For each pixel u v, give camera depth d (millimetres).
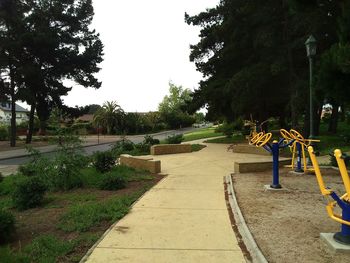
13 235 5938
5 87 34938
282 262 4629
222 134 41500
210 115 33531
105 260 4730
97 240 5504
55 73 37844
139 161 13227
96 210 7172
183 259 4758
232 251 5043
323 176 11086
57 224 6504
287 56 22812
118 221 6492
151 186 9922
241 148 19547
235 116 33656
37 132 59906
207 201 8031
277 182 9125
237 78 23453
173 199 8242
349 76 9766
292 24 21344
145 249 5109
